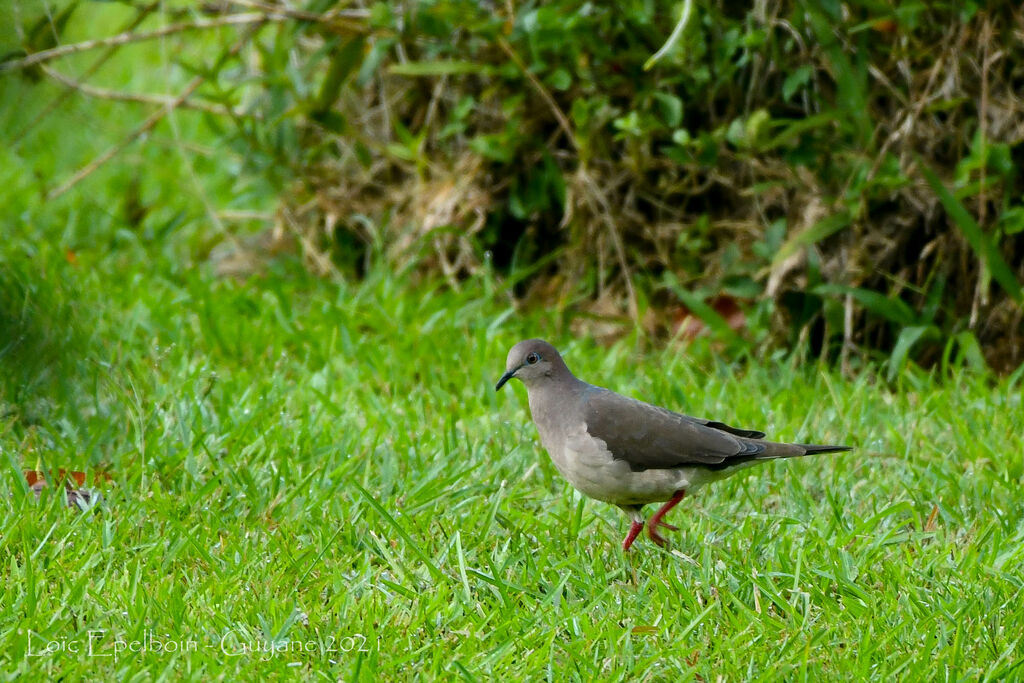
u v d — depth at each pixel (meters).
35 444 9.72
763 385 11.97
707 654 7.34
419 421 10.77
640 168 13.01
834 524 8.92
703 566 8.34
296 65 14.59
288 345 12.42
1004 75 12.09
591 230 13.50
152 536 8.44
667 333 13.30
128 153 17.78
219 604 7.57
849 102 11.89
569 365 12.21
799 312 12.63
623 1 12.38
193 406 10.35
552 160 13.48
